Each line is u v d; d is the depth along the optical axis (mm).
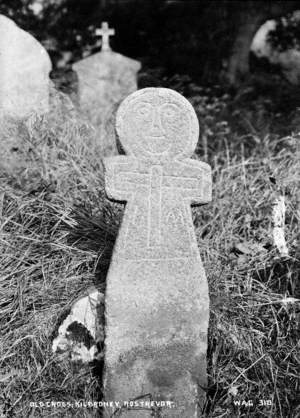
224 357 2598
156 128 2422
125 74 5312
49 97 3957
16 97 3859
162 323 2428
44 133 3520
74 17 8008
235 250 2980
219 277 2789
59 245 2873
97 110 4406
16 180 3244
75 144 3508
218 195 3314
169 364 2436
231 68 7160
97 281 2758
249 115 5273
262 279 2906
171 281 2438
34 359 2504
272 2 7020
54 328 2578
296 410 2461
